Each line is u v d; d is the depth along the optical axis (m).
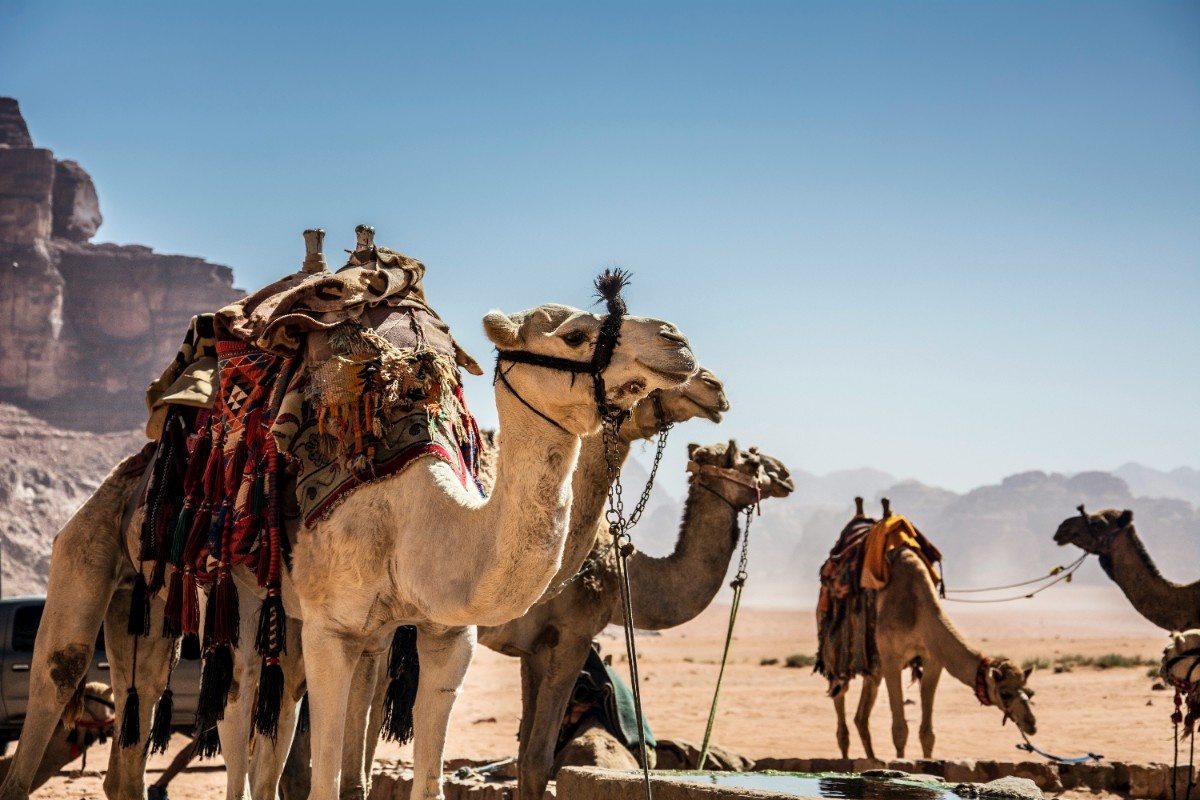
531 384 5.80
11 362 178.00
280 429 6.92
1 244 184.38
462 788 10.88
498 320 5.83
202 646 7.39
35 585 146.88
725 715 29.42
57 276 185.25
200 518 7.49
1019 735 22.91
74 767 16.05
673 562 10.91
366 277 7.41
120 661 8.86
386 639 7.07
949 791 7.39
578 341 5.71
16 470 161.25
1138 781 12.50
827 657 16.39
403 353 6.88
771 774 8.02
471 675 48.84
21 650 14.66
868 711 16.45
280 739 7.89
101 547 8.65
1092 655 69.31
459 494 6.34
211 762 16.78
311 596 6.59
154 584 8.02
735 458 11.14
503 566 5.86
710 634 142.88
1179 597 18.80
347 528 6.50
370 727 8.98
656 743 12.46
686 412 9.16
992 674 14.42
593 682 11.87
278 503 6.96
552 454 5.84
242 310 8.05
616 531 6.16
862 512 17.28
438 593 6.12
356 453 6.59
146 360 190.12
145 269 194.75
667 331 5.71
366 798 7.64
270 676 6.76
